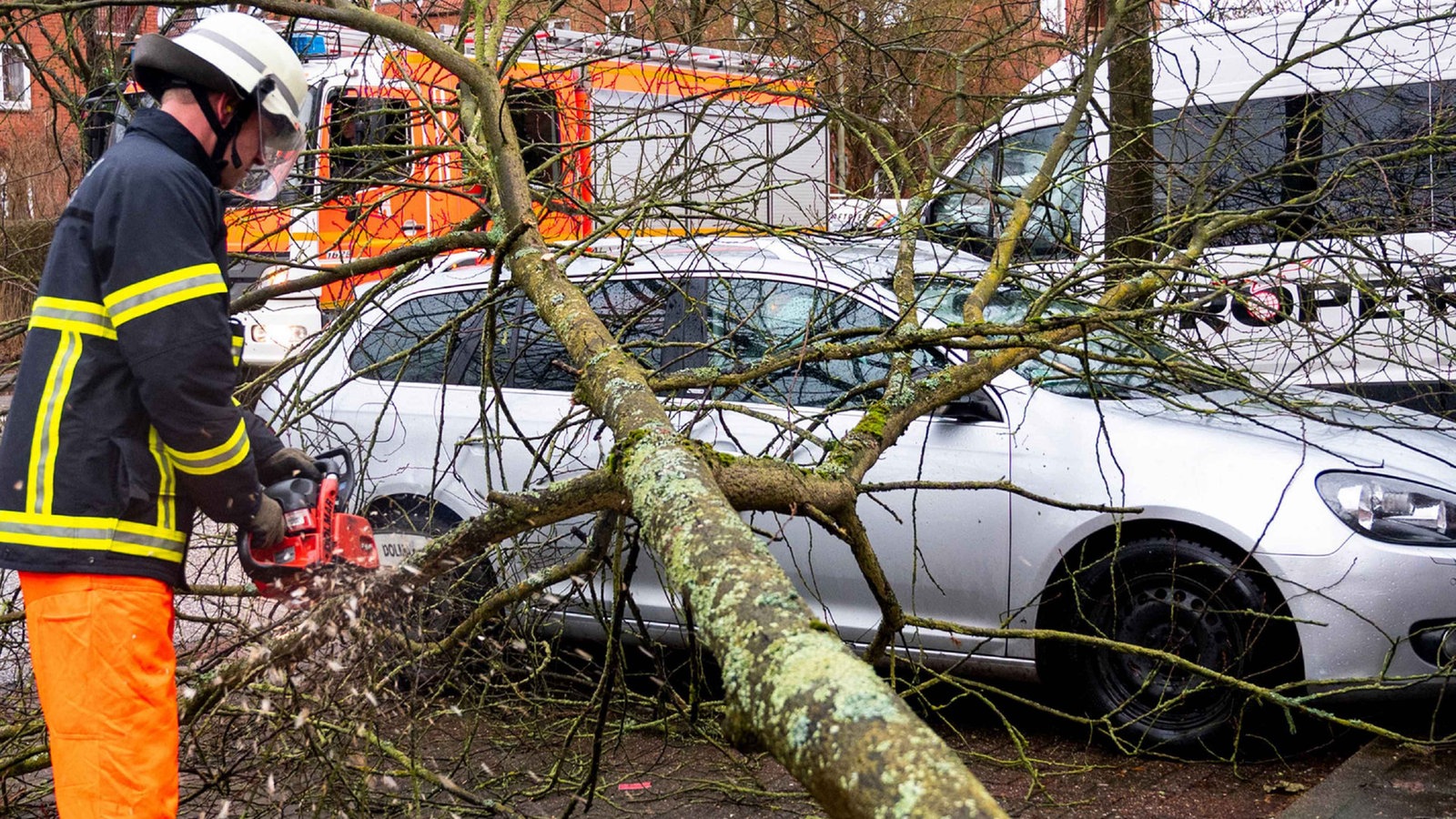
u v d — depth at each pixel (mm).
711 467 2479
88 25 4465
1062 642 4375
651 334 4938
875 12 5168
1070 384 4602
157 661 2506
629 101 7512
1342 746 4246
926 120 4980
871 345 3426
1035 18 5246
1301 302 4602
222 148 2664
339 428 5234
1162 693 3949
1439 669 3828
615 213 4645
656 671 3738
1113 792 3947
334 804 3312
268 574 2814
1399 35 6129
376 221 7367
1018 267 4406
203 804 3561
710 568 1649
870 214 4688
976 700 4785
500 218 3629
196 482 2494
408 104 5031
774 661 1357
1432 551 3926
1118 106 5242
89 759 2410
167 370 2398
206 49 2607
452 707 3736
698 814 3826
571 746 4184
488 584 4367
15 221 5348
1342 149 4438
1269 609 4074
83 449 2436
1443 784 3674
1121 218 5129
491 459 4938
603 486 2600
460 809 3463
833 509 2844
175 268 2430
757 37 4832
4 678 3762
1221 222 4492
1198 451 4207
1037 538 4301
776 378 4711
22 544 2424
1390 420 4613
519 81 4418
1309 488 4047
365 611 2916
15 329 3871
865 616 4551
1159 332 4121
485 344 3564
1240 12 5988
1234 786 3961
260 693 3215
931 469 4422
